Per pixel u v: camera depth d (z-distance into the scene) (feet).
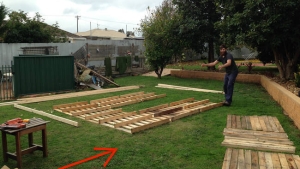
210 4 50.37
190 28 49.16
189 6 51.34
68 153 15.62
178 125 21.04
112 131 19.65
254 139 17.58
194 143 17.11
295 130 19.70
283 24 32.71
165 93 35.94
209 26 51.34
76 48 53.01
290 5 31.07
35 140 17.76
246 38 36.35
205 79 50.16
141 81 48.34
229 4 40.14
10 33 56.29
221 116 23.67
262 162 14.02
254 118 22.82
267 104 28.32
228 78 27.91
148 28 50.26
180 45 52.39
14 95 34.17
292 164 13.80
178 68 67.82
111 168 13.70
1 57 45.19
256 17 35.47
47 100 31.89
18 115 24.44
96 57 56.44
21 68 34.58
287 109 24.14
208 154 15.33
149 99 31.81
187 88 39.45
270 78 39.65
